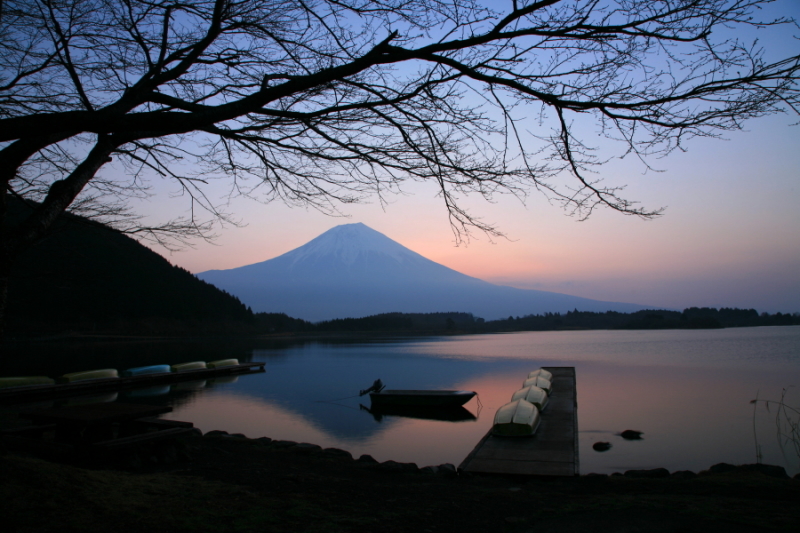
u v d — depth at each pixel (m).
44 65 5.10
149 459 6.61
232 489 5.25
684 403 19.88
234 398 21.80
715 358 42.91
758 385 25.34
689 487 6.67
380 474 7.17
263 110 4.37
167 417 17.17
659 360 41.53
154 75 4.95
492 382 28.53
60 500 4.09
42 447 6.48
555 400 14.99
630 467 10.80
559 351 55.12
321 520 4.42
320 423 16.45
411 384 27.56
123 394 23.02
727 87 3.66
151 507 4.33
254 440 9.70
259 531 4.02
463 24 4.13
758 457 11.58
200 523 4.07
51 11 4.73
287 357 49.19
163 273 88.50
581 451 12.16
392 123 4.55
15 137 3.73
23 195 5.59
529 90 4.07
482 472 8.02
